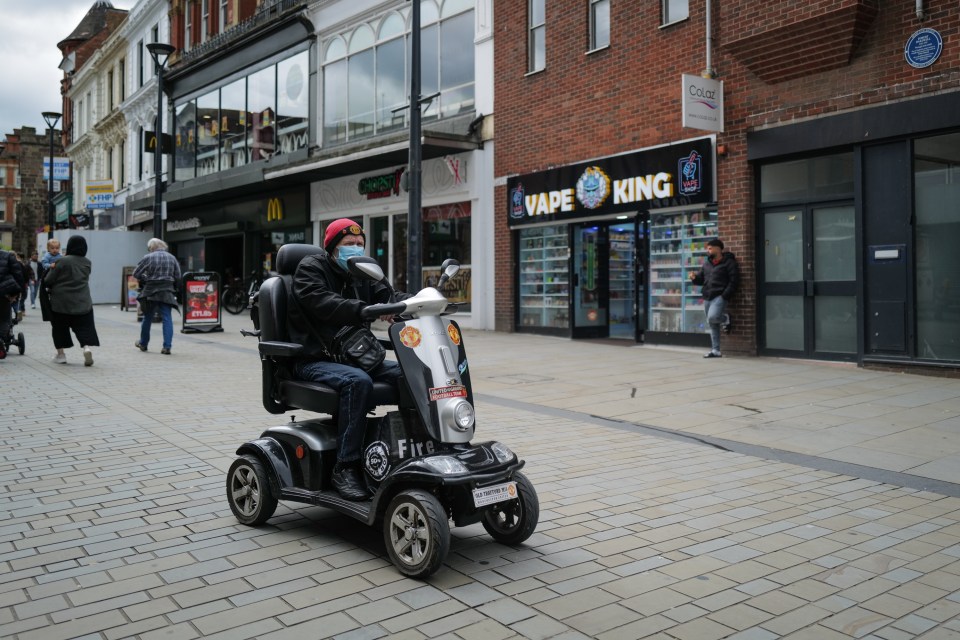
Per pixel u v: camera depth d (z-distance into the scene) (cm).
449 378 386
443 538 348
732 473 555
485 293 1664
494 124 1619
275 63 2295
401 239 1878
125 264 2964
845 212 1074
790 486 523
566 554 393
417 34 1084
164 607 325
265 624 309
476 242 1656
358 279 429
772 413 764
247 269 2508
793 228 1135
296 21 2158
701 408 791
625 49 1345
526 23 1542
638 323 1385
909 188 984
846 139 1036
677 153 1245
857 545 411
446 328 400
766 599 340
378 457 392
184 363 1110
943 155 959
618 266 1512
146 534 418
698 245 1264
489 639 298
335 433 421
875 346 1026
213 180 2364
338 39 2059
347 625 309
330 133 2106
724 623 315
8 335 1124
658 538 418
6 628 303
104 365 1068
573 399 845
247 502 436
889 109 992
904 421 722
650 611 326
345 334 416
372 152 1695
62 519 439
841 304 1084
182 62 2800
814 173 1105
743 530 433
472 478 357
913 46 967
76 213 4172
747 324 1177
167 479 521
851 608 332
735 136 1173
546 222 1500
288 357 441
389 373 421
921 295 986
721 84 1183
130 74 3497
